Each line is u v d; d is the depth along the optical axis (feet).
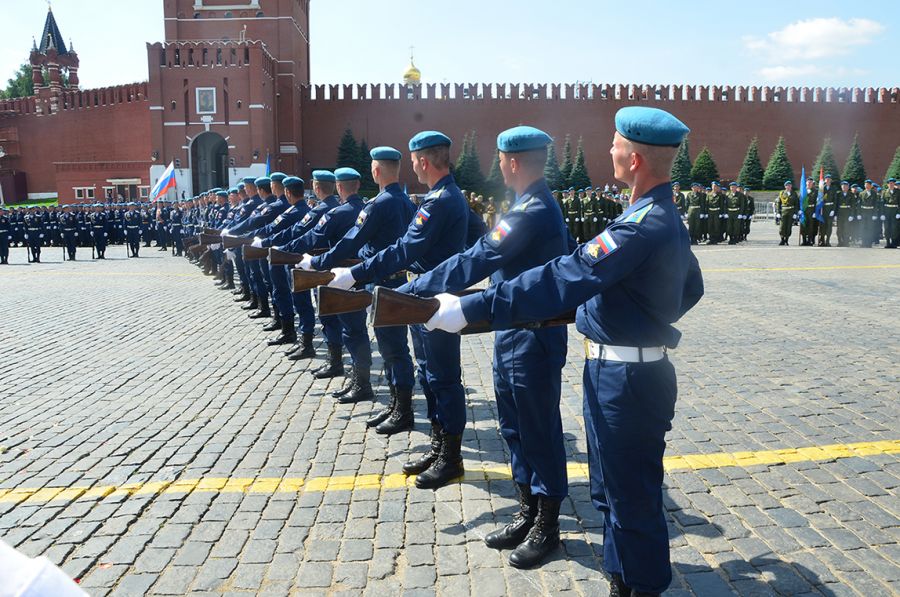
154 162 141.08
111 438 17.38
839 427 17.07
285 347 28.37
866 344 26.07
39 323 34.04
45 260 76.13
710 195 79.46
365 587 10.71
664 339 8.76
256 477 14.89
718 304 35.68
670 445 16.06
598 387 8.96
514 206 11.00
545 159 11.21
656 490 9.04
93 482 14.64
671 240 8.36
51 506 13.48
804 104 176.35
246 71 140.67
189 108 141.08
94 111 171.73
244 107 140.97
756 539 11.82
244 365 25.20
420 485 14.29
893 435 16.47
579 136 173.17
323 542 12.10
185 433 17.72
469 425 18.15
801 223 75.66
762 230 107.65
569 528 12.50
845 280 44.68
